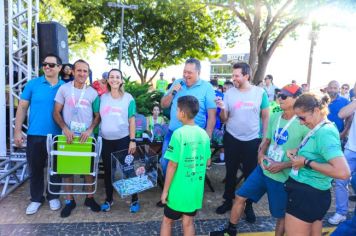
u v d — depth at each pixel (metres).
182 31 18.61
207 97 3.80
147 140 4.71
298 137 2.85
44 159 4.05
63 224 3.72
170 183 2.92
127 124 4.01
